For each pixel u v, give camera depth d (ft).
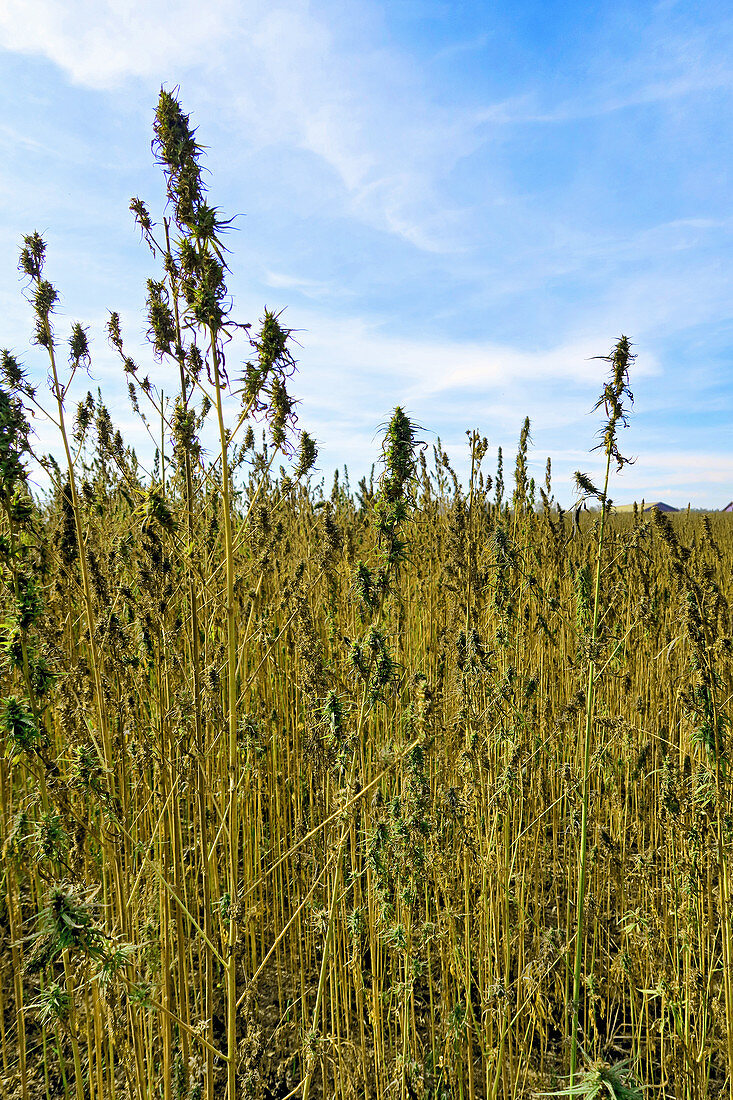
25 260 9.25
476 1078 12.24
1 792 8.01
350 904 13.76
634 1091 7.66
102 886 9.02
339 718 8.73
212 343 6.86
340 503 21.84
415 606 18.56
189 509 9.01
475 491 17.71
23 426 7.79
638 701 16.37
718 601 11.36
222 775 11.96
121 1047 9.61
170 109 6.83
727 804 9.91
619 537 14.79
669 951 13.23
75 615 12.61
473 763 11.32
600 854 14.66
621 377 9.69
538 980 11.62
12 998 12.17
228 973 7.50
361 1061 10.94
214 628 12.48
